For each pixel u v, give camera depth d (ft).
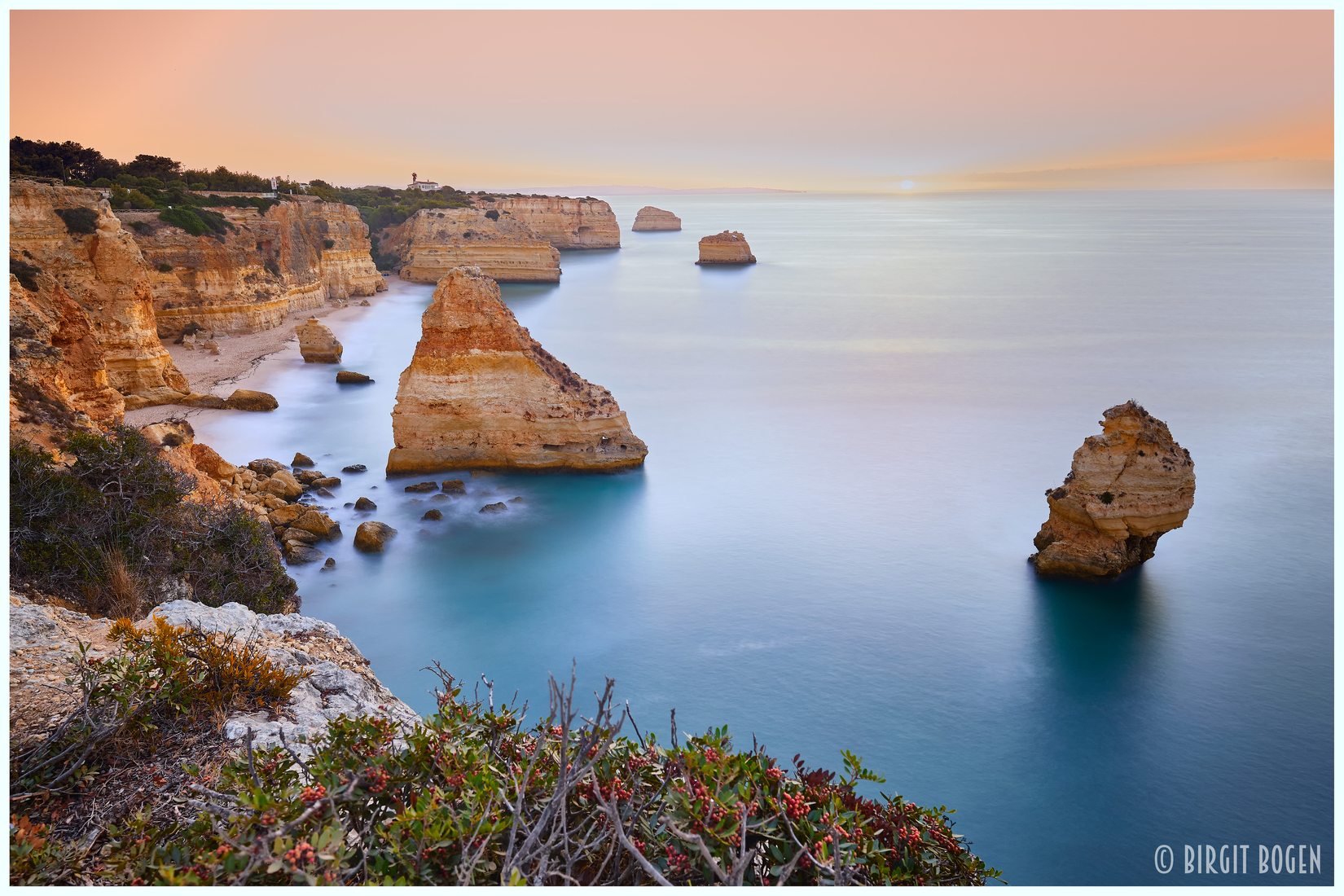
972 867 24.59
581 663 102.94
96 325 187.93
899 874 22.53
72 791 26.35
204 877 18.92
